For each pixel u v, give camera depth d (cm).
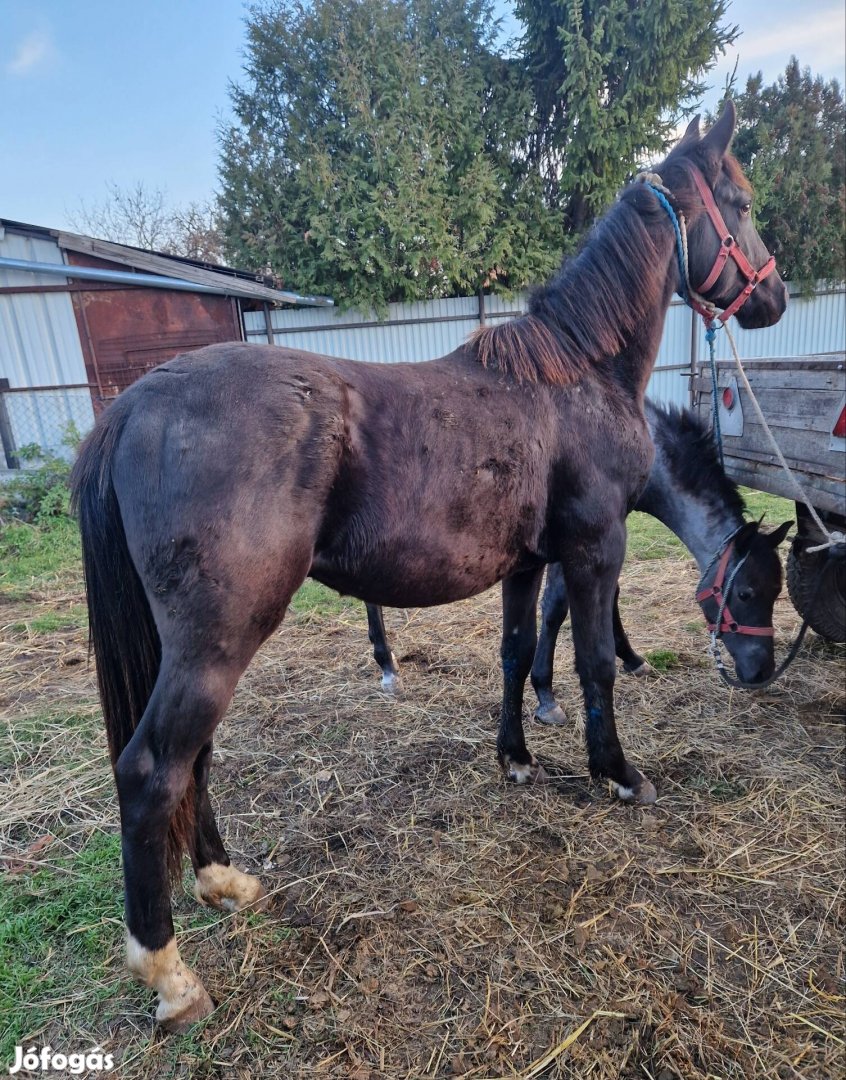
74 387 927
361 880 206
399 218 1147
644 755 267
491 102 1262
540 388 196
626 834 223
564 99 1260
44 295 900
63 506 717
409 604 188
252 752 281
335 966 174
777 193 1315
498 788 252
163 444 147
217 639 147
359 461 161
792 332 1338
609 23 1136
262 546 147
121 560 155
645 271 211
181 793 151
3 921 190
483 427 179
